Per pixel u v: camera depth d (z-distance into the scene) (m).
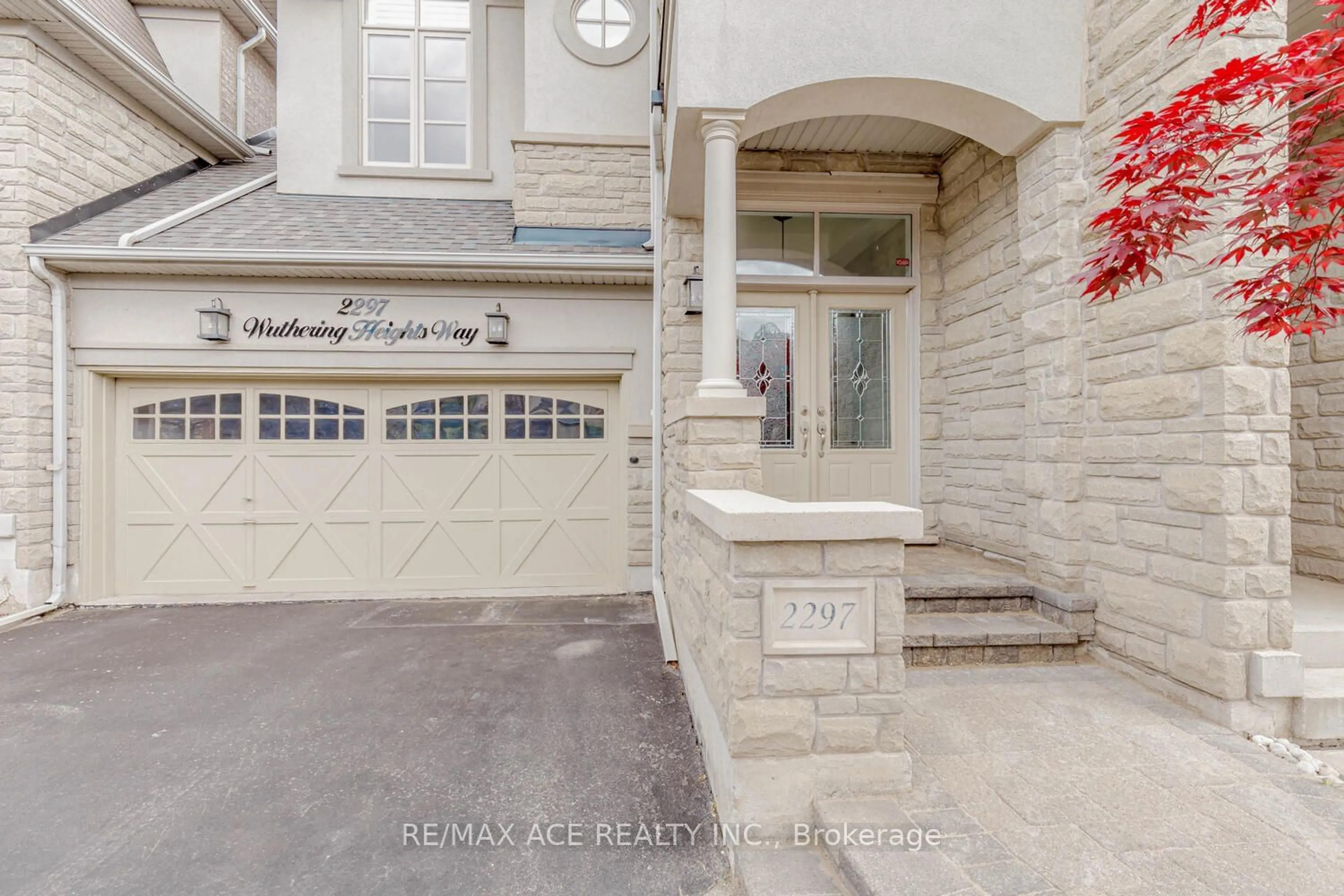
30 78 5.04
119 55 5.55
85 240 5.10
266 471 5.64
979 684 3.06
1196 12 2.62
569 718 3.19
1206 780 2.20
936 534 5.18
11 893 1.99
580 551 5.91
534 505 5.87
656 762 2.75
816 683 2.04
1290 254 2.60
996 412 4.45
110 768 2.72
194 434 5.57
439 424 5.79
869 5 3.48
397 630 4.66
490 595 5.68
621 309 5.70
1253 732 2.57
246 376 5.50
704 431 3.38
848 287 5.24
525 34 6.43
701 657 2.76
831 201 5.20
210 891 2.00
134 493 5.53
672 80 3.93
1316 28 3.77
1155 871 1.73
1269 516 2.64
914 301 5.27
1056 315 3.57
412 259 5.18
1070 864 1.75
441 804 2.46
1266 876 1.71
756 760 2.04
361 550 5.73
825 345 5.32
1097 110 3.44
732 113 3.47
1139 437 3.10
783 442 5.29
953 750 2.41
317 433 5.68
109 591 5.47
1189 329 2.81
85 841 2.24
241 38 8.34
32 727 3.10
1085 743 2.47
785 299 5.29
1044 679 3.12
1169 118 1.93
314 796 2.51
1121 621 3.19
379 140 6.80
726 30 3.45
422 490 5.78
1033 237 3.76
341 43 6.63
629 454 5.72
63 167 5.35
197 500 5.58
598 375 5.77
